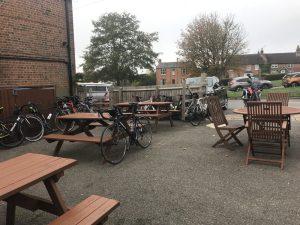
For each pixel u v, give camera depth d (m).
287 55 75.88
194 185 4.89
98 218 2.98
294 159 5.98
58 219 2.97
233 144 7.42
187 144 7.67
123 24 49.66
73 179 5.41
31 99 9.80
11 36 10.12
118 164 6.17
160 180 5.17
